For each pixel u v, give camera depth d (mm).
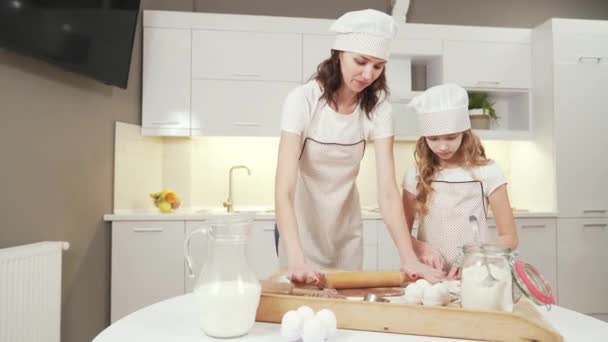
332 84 1456
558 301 3174
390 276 1154
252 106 3207
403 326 872
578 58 3258
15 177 1991
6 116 1933
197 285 854
